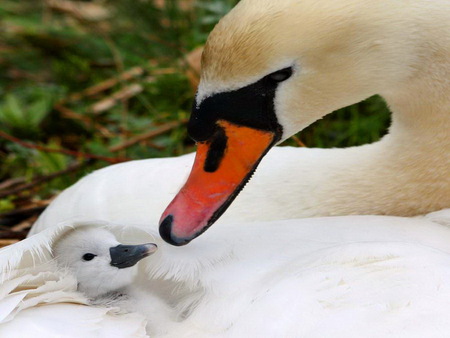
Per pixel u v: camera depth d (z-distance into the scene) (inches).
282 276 162.4
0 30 418.9
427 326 147.6
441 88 195.9
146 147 323.9
